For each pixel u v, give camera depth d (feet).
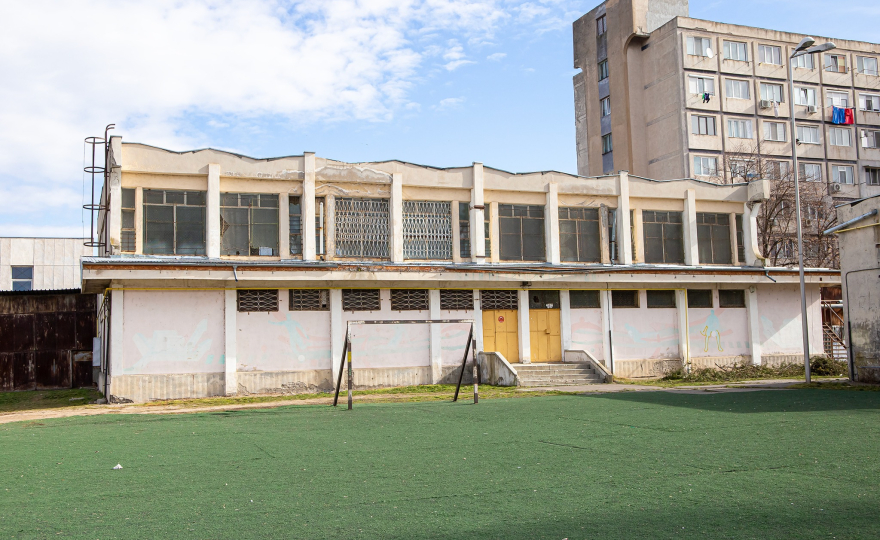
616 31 169.07
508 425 42.11
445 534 18.97
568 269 83.30
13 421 52.49
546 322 85.61
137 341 69.26
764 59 162.30
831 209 144.77
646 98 164.14
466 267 78.89
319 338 75.92
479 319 82.12
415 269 76.13
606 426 40.52
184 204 73.77
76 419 52.54
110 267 65.31
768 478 25.38
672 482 24.97
